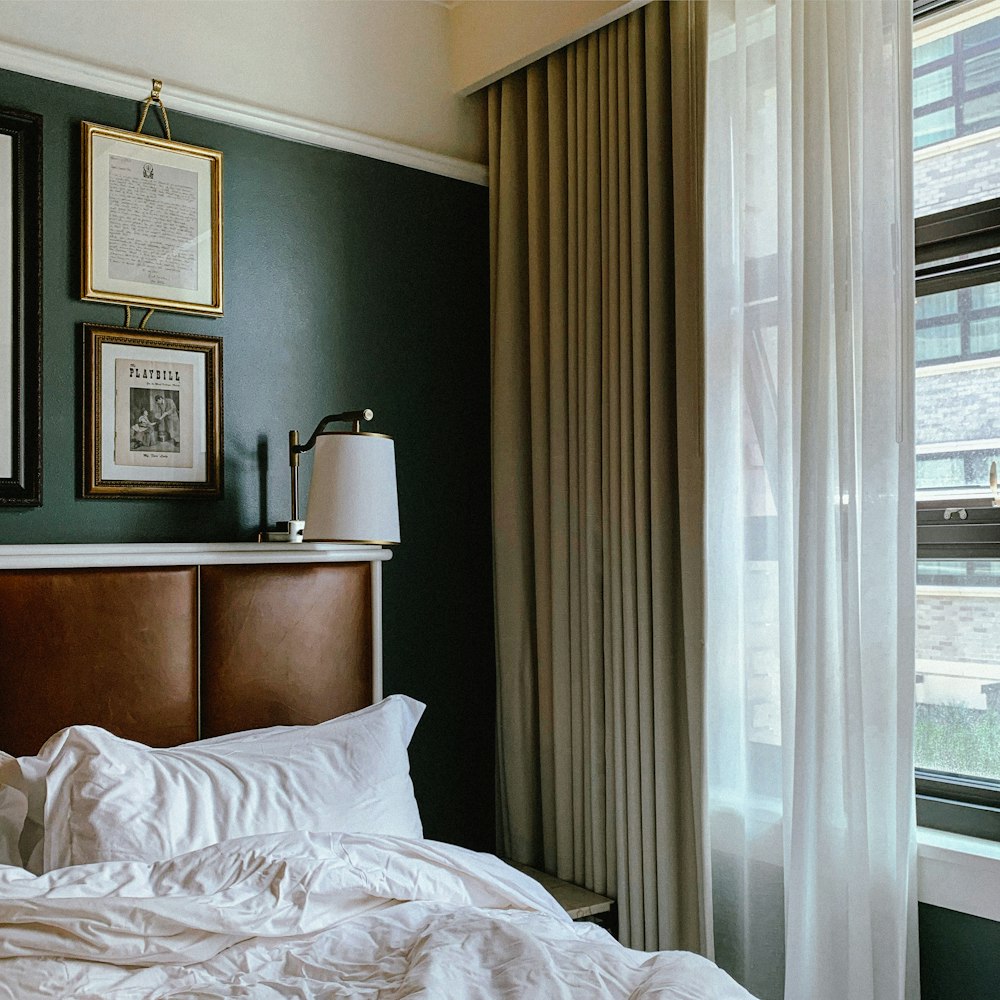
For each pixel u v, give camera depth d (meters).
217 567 2.47
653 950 2.47
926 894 2.17
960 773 2.28
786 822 2.27
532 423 2.87
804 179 2.22
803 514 2.20
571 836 2.72
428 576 3.00
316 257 2.80
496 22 2.97
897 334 2.10
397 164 2.98
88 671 2.25
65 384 2.38
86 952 1.58
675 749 2.48
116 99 2.47
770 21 2.38
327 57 2.86
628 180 2.59
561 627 2.75
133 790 1.95
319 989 1.58
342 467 2.42
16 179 2.30
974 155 2.26
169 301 2.51
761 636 2.38
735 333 2.46
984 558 2.22
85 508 2.39
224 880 1.78
